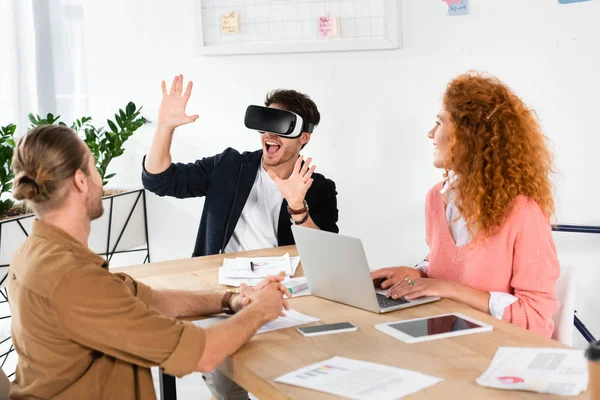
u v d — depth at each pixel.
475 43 2.79
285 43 3.03
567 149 2.72
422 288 1.80
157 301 1.71
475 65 2.80
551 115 2.73
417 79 2.89
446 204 2.00
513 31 2.73
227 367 1.48
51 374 1.39
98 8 3.33
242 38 3.12
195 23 3.15
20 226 2.91
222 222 2.56
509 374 1.30
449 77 2.84
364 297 1.73
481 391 1.24
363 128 3.01
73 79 3.40
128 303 1.37
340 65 3.00
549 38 2.69
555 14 2.66
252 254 2.31
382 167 3.01
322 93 3.04
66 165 1.42
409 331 1.57
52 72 3.37
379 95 2.96
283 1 3.03
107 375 1.43
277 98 2.51
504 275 1.85
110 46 3.34
